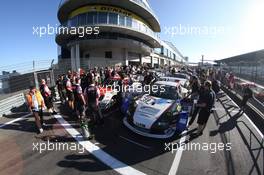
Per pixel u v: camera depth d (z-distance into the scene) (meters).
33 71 11.50
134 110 6.62
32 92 6.36
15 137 6.01
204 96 6.23
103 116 8.03
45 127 6.91
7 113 8.63
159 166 4.54
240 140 6.18
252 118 8.61
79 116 7.23
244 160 4.93
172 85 7.90
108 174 4.16
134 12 34.25
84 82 8.89
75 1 28.80
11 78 10.77
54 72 14.10
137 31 32.84
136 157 4.92
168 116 6.04
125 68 19.58
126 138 6.02
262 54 20.73
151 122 5.87
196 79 8.54
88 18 29.41
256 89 12.38
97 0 28.53
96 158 4.81
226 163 4.75
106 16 29.55
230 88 15.34
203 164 4.68
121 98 8.79
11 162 4.55
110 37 31.75
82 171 4.23
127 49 37.16
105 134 6.29
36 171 4.20
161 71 22.50
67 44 36.94
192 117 7.50
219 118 8.55
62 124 7.23
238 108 10.56
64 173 4.14
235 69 21.59
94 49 35.28
